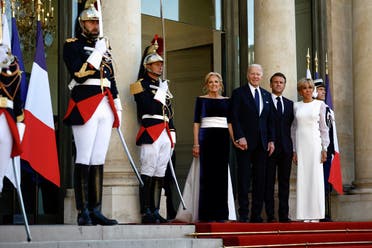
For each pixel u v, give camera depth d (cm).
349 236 1541
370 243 1565
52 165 1281
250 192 1802
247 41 1977
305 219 1648
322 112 1656
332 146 1800
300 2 2084
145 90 1452
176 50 1914
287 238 1429
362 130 1969
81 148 1280
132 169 1477
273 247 1393
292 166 1808
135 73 1508
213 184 1532
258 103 1569
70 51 1287
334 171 1805
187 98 1923
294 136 1664
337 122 2033
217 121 1539
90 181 1294
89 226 1223
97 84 1289
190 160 1903
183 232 1354
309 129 1647
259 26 1852
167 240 1244
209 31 1958
